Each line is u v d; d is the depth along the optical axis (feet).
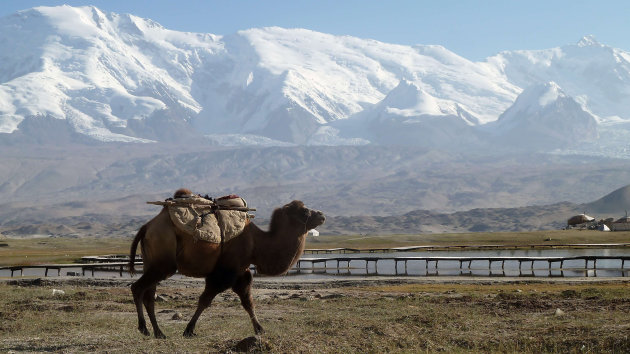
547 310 73.67
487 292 111.04
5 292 105.60
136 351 46.93
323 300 94.48
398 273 198.18
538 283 137.28
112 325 62.75
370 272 205.98
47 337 54.39
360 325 59.11
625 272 183.21
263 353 46.88
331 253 337.72
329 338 52.65
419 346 52.65
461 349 51.90
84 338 53.52
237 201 55.16
